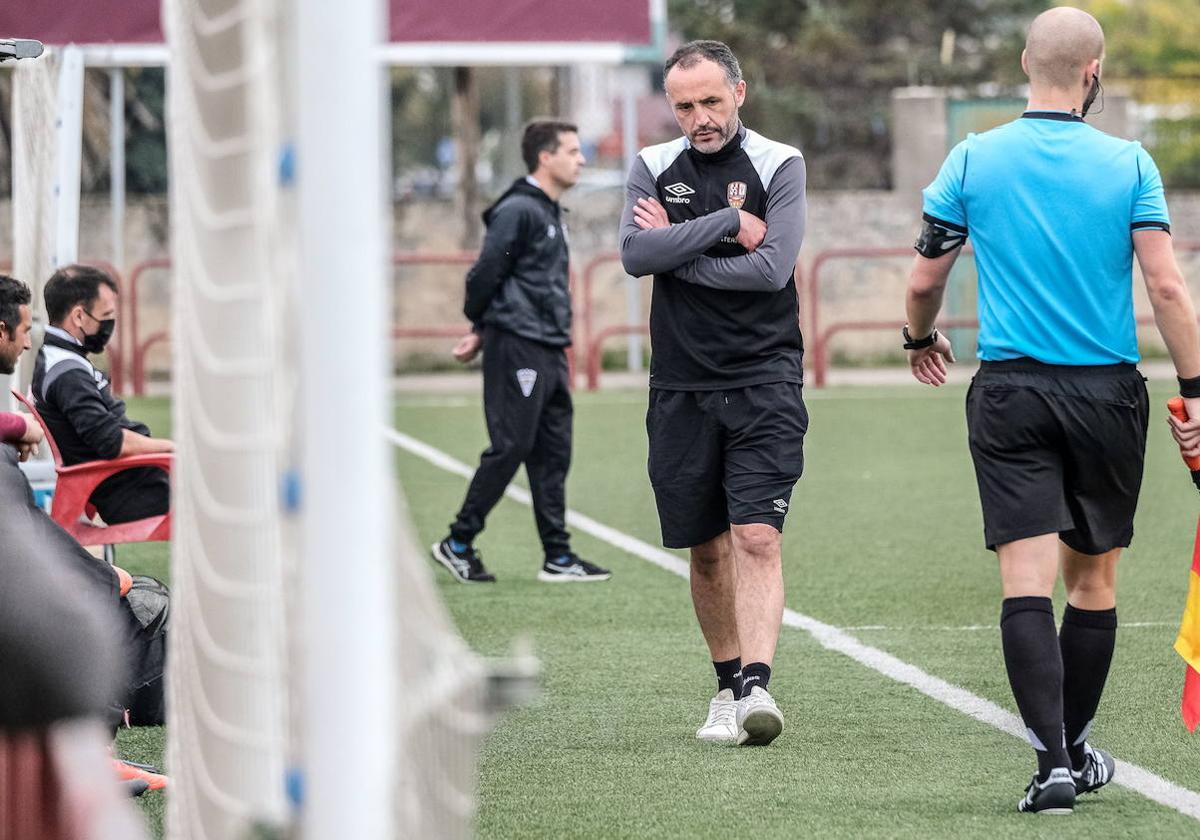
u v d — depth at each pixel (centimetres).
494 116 12812
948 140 7294
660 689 2056
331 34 754
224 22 838
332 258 757
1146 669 2123
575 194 7169
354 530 762
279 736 824
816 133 9919
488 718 823
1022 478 1469
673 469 1831
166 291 6675
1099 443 1465
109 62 4919
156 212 6856
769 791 1587
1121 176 1473
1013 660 1469
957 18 10856
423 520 3603
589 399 6125
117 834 748
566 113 8988
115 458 2108
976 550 3164
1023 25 10988
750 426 1789
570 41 5828
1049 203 1475
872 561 3052
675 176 1817
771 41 10844
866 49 10438
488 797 1577
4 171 7275
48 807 741
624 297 7138
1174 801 1534
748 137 1822
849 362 7256
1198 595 1577
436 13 5747
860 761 1697
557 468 2877
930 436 5066
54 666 740
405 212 7112
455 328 6962
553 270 2825
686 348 1809
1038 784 1481
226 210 852
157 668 1842
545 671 2161
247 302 832
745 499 1777
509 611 2600
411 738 848
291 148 790
